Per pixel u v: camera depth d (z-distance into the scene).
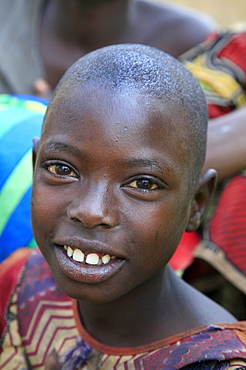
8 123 2.07
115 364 1.48
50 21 3.36
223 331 1.43
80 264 1.29
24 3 3.27
